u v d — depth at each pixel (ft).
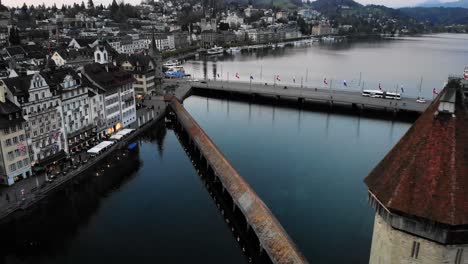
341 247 237.45
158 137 449.48
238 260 224.94
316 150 411.75
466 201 97.45
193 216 272.10
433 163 103.09
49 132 328.49
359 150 413.39
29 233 245.65
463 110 105.70
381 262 112.78
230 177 285.02
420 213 100.07
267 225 218.18
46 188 289.53
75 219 263.49
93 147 369.30
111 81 431.43
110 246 235.81
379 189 112.16
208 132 478.18
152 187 315.17
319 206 286.87
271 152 404.36
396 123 523.29
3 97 287.28
